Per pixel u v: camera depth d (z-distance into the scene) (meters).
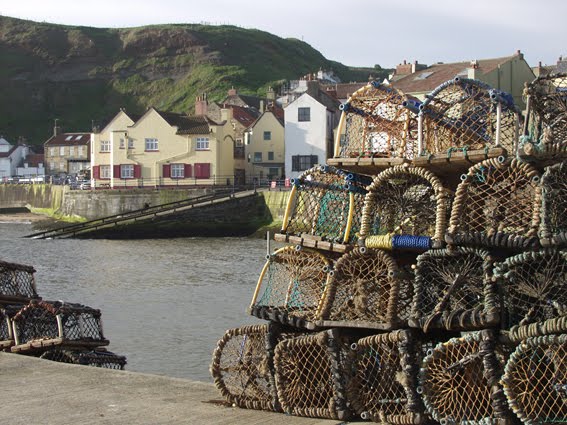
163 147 64.75
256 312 8.99
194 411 8.83
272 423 8.30
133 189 62.47
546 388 7.17
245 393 9.18
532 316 7.48
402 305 8.61
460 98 8.85
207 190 59.31
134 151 65.38
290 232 9.43
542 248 7.32
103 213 62.12
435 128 8.91
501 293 7.57
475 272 7.88
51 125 145.75
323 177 9.80
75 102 153.75
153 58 161.38
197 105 81.06
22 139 119.69
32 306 13.02
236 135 72.94
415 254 8.65
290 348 8.64
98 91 157.50
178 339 18.45
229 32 169.12
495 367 7.26
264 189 57.47
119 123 66.56
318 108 61.53
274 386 8.83
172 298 25.08
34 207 81.50
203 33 165.75
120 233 54.88
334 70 179.12
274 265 10.01
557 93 8.28
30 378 10.46
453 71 50.28
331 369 8.27
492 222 7.82
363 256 8.50
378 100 9.26
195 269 33.38
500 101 8.45
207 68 153.88
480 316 7.40
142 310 22.80
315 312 8.89
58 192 74.88
